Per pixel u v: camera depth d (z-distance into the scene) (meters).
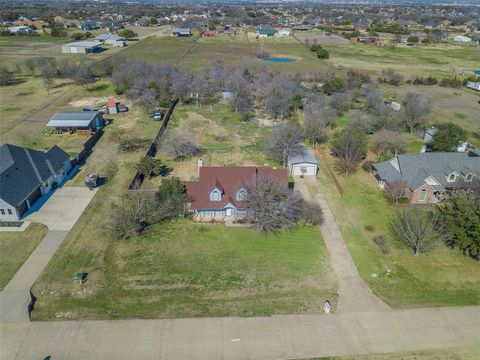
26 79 112.88
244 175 49.41
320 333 32.88
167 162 63.22
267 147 66.94
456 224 42.56
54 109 87.94
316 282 38.78
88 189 54.59
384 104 89.88
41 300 35.56
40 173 52.56
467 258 42.59
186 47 171.38
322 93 96.00
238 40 197.62
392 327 33.59
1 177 47.00
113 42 169.38
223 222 47.72
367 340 32.34
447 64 151.62
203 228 46.41
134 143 70.38
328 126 80.06
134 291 36.94
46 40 178.62
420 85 119.12
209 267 40.31
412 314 35.06
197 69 124.06
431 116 90.31
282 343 31.86
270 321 33.94
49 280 37.84
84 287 37.22
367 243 45.00
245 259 41.62
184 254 42.03
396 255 42.97
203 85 94.94
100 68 122.12
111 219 46.22
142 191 50.12
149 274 39.09
